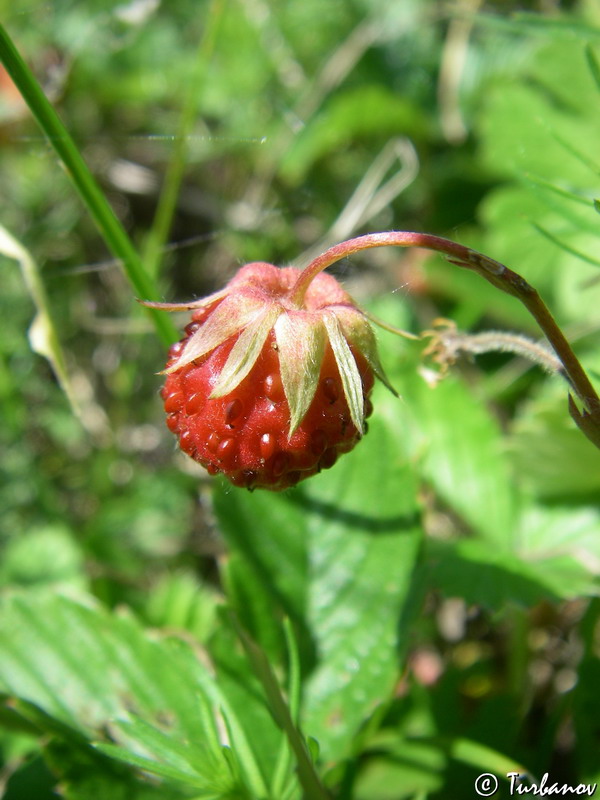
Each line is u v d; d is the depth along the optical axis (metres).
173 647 0.06
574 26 0.06
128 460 0.11
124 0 0.11
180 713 0.05
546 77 0.08
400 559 0.06
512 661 0.07
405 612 0.06
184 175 0.12
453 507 0.07
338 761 0.05
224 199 0.12
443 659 0.08
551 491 0.07
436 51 0.12
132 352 0.11
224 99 0.12
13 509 0.09
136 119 0.12
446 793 0.06
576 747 0.06
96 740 0.05
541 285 0.08
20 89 0.05
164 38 0.12
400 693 0.07
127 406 0.11
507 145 0.09
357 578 0.06
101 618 0.06
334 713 0.05
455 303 0.10
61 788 0.05
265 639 0.06
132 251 0.06
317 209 0.12
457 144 0.11
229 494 0.06
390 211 0.11
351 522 0.06
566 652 0.08
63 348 0.11
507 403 0.09
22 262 0.07
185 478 0.10
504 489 0.07
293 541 0.06
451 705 0.07
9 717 0.06
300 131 0.11
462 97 0.11
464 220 0.10
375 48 0.12
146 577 0.09
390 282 0.11
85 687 0.06
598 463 0.06
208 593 0.08
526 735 0.07
